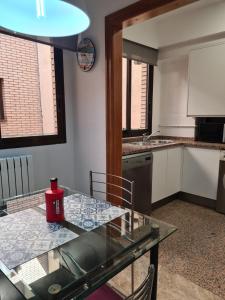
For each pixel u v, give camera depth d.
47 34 1.07
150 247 1.03
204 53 2.95
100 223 1.15
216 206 2.93
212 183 2.97
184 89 3.52
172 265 1.88
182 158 3.27
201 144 3.01
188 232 2.42
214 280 1.71
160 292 1.60
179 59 3.51
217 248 2.13
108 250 0.99
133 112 3.52
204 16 2.94
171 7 1.71
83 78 2.42
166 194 3.13
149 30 3.29
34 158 2.41
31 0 0.95
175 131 3.72
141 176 2.68
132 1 1.85
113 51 2.09
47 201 1.12
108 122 2.22
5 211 1.27
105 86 2.18
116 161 2.29
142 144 3.11
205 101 3.03
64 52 2.49
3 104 2.80
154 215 2.85
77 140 2.65
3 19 0.97
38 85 2.75
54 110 2.59
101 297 1.02
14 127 2.76
